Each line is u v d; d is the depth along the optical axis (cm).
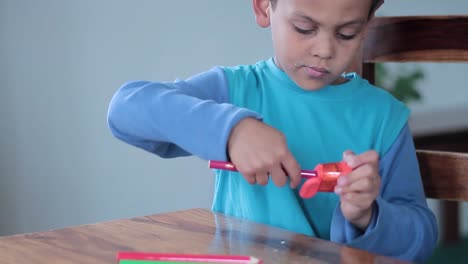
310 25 96
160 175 230
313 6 94
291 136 112
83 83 225
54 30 224
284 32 100
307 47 98
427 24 111
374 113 114
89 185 231
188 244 79
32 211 233
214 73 116
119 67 223
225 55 220
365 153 84
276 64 117
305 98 113
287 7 97
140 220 89
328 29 96
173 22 221
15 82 226
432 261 218
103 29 223
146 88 98
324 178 82
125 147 229
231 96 115
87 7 222
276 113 114
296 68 102
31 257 75
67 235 82
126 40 222
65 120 228
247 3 217
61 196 232
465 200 108
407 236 98
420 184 111
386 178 111
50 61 225
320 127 113
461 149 150
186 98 94
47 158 230
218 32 220
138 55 223
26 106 227
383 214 92
